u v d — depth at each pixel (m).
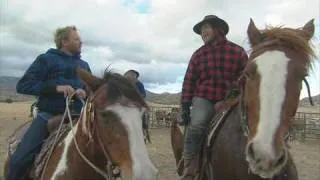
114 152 1.73
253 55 1.89
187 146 2.52
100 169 1.96
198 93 2.59
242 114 1.98
